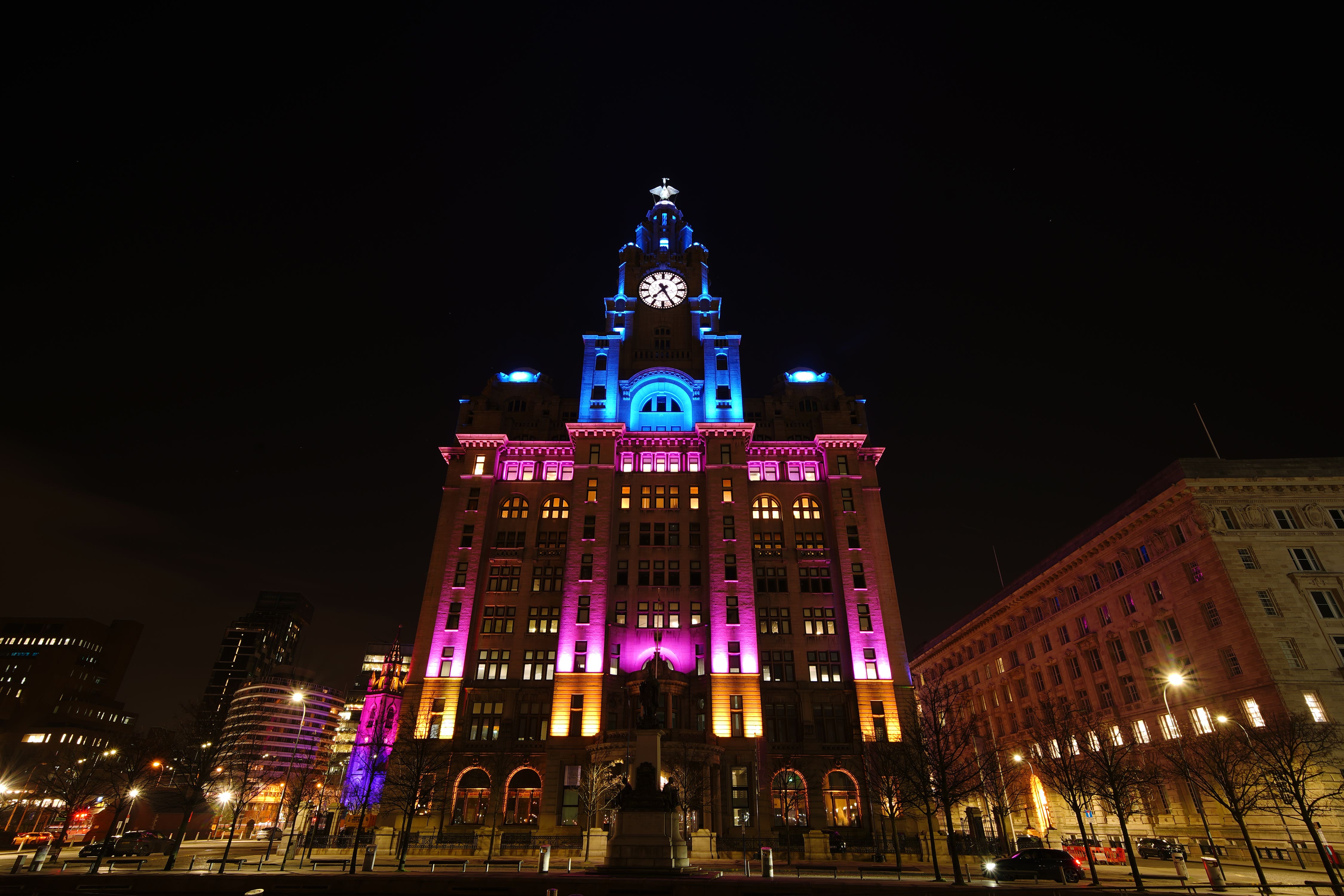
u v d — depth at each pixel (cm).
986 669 10356
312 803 9838
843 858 5822
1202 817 5628
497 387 9694
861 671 7694
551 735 7250
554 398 9650
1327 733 5044
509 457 9069
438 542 8425
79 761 11644
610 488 8631
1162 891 3472
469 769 7169
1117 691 7362
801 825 7000
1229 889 3600
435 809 6931
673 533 8550
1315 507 6250
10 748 15162
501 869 4631
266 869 4675
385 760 7700
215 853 6372
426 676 7675
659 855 3425
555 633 7962
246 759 8831
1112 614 7519
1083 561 8019
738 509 8494
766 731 7469
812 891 2877
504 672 7788
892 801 6184
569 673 7556
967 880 4175
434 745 7256
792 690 7662
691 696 7619
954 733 5547
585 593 8000
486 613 8094
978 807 7362
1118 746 6116
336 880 3112
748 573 8106
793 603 8131
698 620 8025
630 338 9869
